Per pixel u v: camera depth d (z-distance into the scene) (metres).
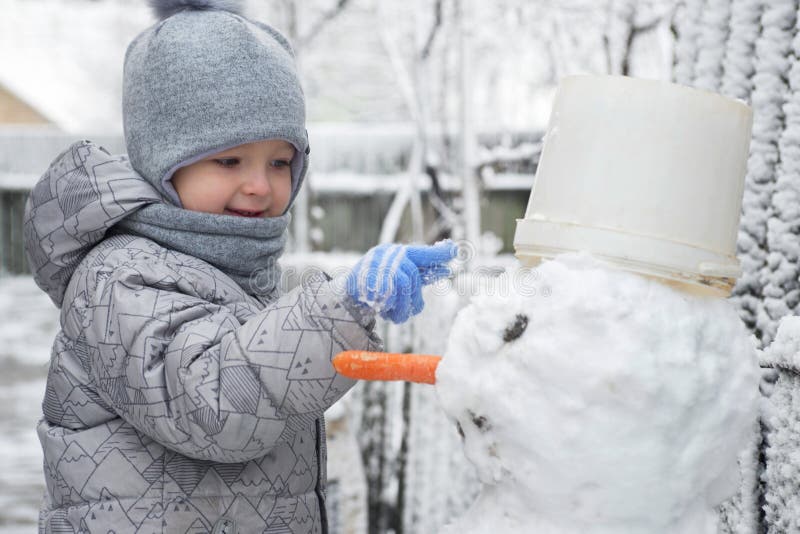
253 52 1.42
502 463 0.88
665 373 0.81
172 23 1.46
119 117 15.71
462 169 7.19
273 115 1.41
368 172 12.39
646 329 0.81
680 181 0.87
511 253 9.58
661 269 0.85
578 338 0.81
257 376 1.12
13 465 5.77
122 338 1.21
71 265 1.39
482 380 0.87
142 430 1.22
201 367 1.14
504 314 0.86
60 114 18.72
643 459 0.81
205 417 1.12
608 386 0.80
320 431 1.49
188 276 1.30
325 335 1.11
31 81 19.20
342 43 9.39
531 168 9.09
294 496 1.38
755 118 1.62
